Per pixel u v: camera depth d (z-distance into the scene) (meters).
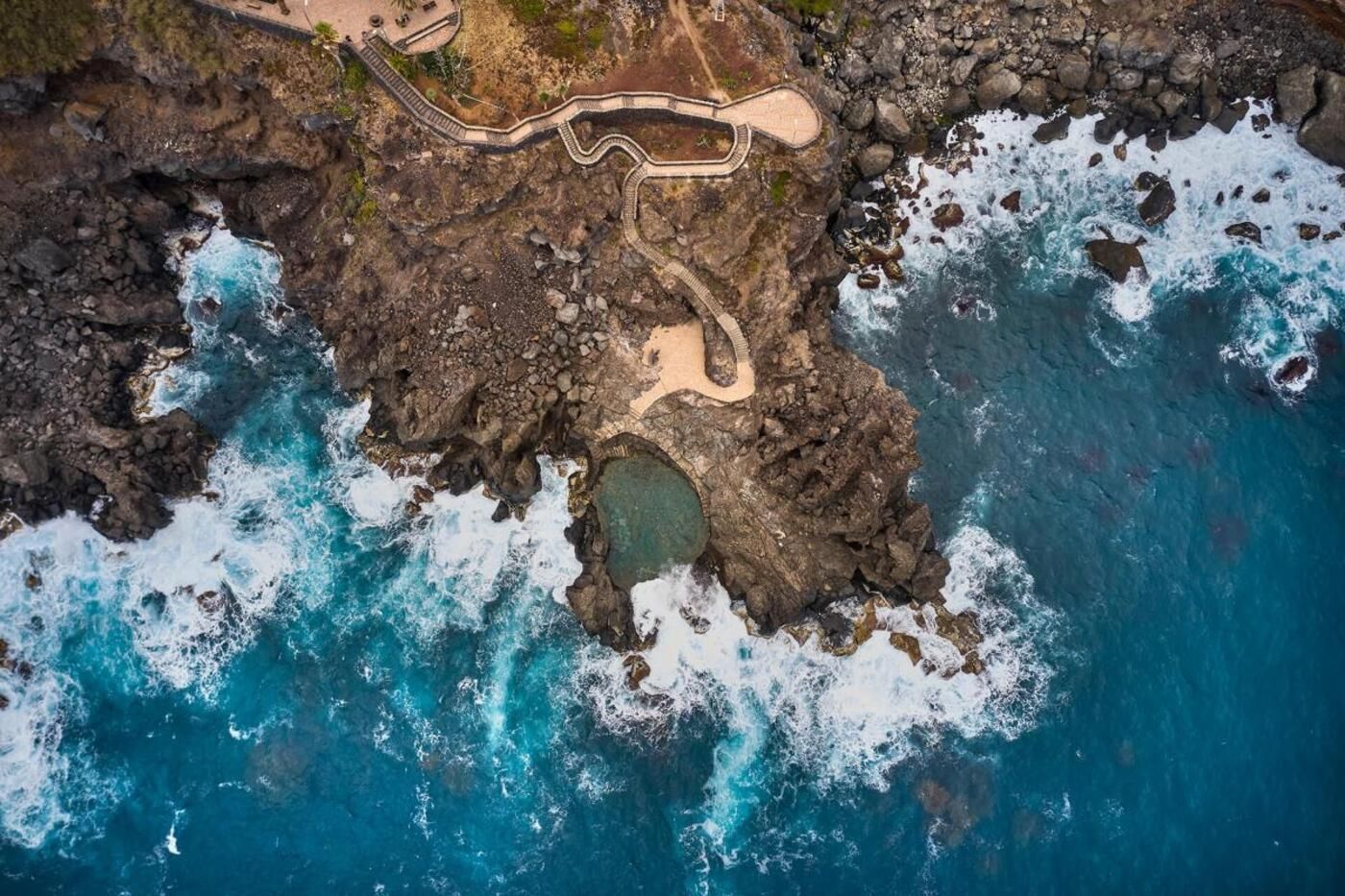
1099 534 58.47
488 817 54.72
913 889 53.81
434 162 53.78
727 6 54.81
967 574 57.97
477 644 57.31
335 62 53.06
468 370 56.00
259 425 59.53
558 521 58.47
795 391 56.69
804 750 56.28
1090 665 56.78
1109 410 60.12
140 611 57.16
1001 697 56.56
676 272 55.88
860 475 55.62
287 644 57.19
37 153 54.91
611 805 55.09
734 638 57.59
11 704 55.69
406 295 56.41
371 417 59.28
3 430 56.06
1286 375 60.34
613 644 57.12
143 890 53.16
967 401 60.25
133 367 58.75
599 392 57.69
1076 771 55.16
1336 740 54.59
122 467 56.44
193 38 51.91
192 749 55.44
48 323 56.72
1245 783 54.25
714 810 55.28
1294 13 58.72
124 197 57.19
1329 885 52.31
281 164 56.88
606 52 54.16
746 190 55.25
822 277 59.03
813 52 58.44
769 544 57.06
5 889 52.91
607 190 54.84
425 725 56.00
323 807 54.62
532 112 53.91
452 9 53.47
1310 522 58.19
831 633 57.38
